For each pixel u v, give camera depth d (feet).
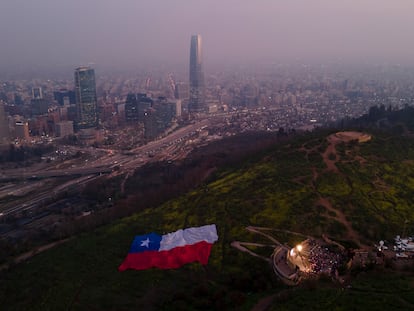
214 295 344.49
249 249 428.56
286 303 300.20
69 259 468.75
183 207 576.20
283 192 538.88
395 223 450.71
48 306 371.56
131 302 360.48
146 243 467.52
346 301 289.53
